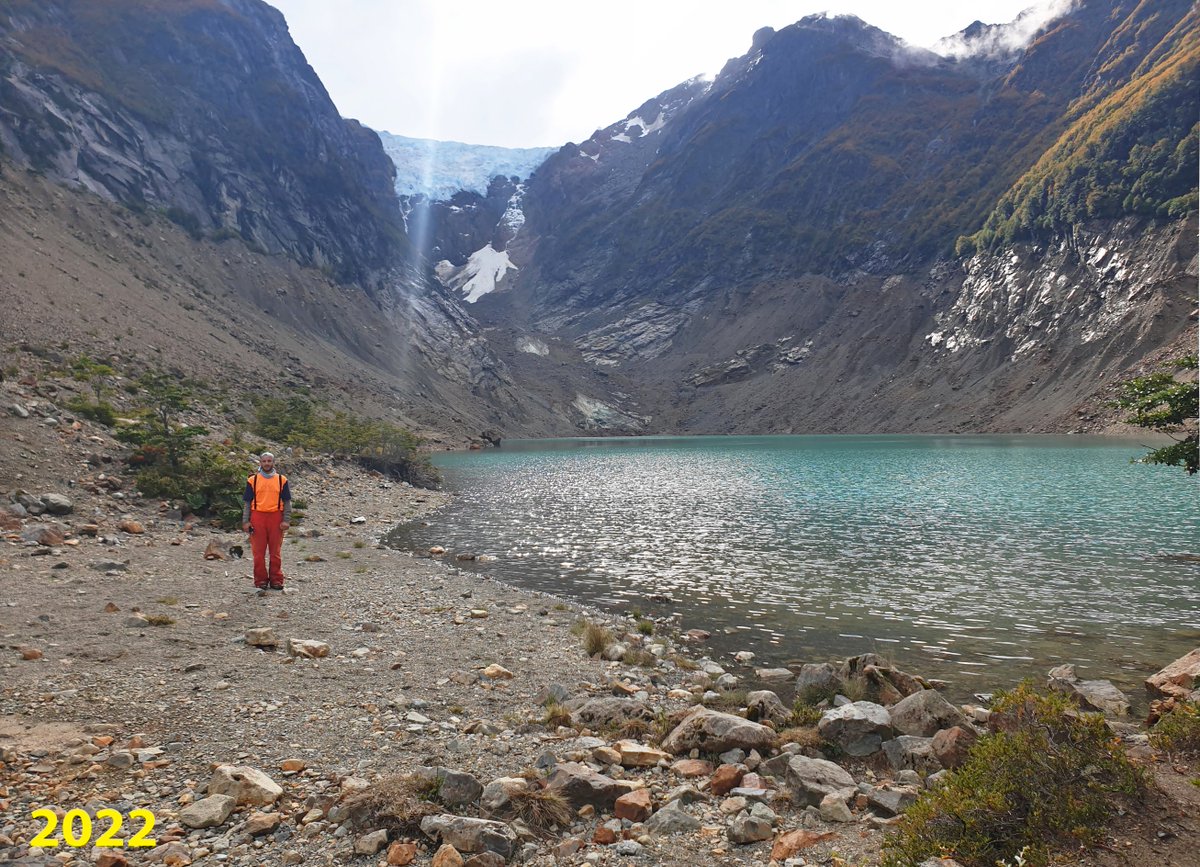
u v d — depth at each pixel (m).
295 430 55.56
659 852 6.04
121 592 14.98
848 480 51.66
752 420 191.62
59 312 67.31
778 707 9.93
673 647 14.64
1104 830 5.16
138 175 143.25
